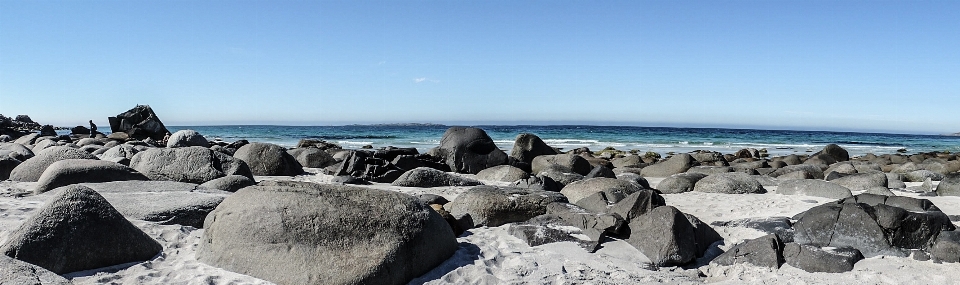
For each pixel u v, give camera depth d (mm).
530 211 7992
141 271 5453
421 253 5691
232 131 71438
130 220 6641
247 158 13961
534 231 6977
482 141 17672
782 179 14164
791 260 6371
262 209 5684
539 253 6488
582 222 7207
